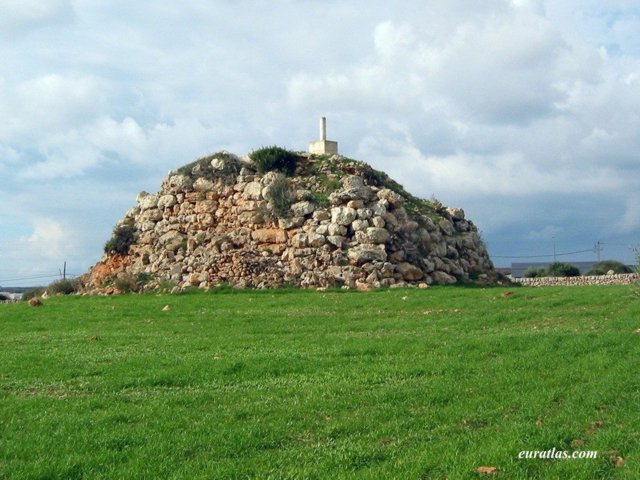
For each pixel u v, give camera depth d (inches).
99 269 1807.3
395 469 362.3
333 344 742.5
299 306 1156.5
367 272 1533.0
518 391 510.3
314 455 388.2
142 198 1918.1
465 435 414.9
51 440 414.6
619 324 786.2
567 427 421.1
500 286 1642.5
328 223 1626.5
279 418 458.9
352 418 456.1
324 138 1973.4
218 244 1676.9
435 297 1189.7
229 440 413.4
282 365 620.7
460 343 702.5
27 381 579.5
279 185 1717.5
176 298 1363.2
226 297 1350.9
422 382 549.3
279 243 1647.4
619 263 2618.1
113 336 842.2
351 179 1727.4
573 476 350.0
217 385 561.0
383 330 849.5
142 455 388.2
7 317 1095.0
